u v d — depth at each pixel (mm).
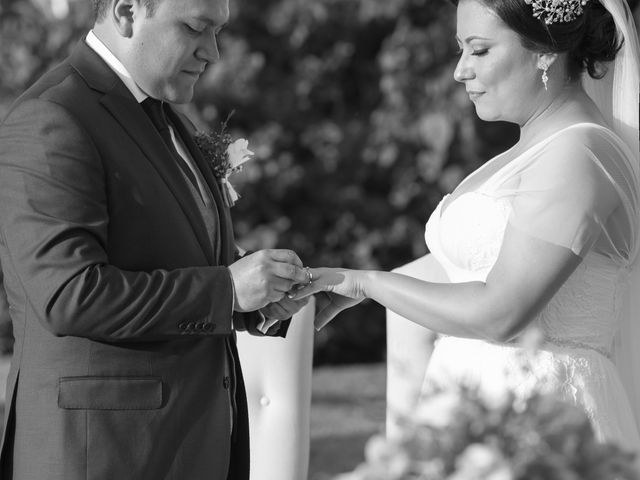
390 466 2035
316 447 6973
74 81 3197
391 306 3457
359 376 9141
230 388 3449
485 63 3424
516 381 3316
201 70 3379
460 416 2061
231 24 9523
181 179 3316
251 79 9398
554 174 3299
